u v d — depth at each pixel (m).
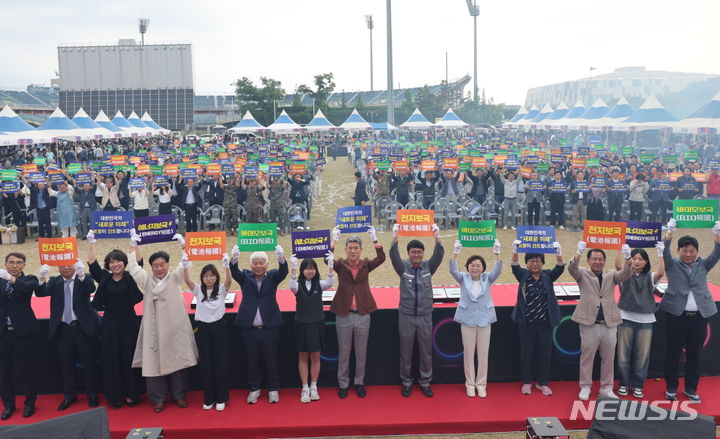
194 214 15.94
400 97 104.44
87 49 79.88
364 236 15.86
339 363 6.56
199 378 6.86
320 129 38.38
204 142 52.97
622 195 16.77
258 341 6.42
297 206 16.53
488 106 81.06
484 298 6.50
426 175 16.91
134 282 6.36
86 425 4.02
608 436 4.11
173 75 80.56
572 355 6.92
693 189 16.64
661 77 97.19
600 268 6.36
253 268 6.38
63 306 6.33
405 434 5.95
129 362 6.38
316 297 6.39
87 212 15.78
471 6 74.81
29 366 6.23
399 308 6.54
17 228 15.51
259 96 66.25
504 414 6.09
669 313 6.34
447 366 6.90
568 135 52.97
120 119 42.72
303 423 5.95
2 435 3.90
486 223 6.69
